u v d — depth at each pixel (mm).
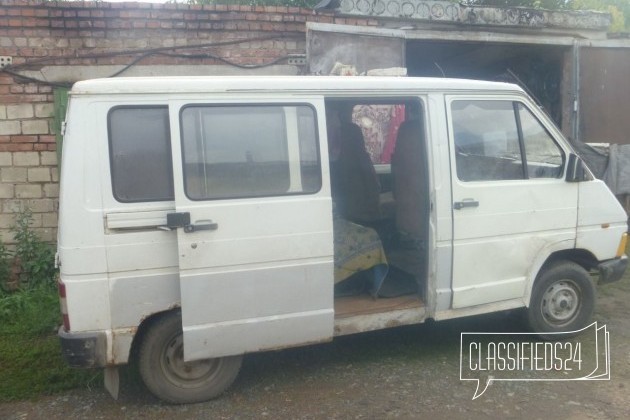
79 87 3555
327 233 3959
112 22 6703
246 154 3805
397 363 4547
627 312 5664
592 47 8609
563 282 4902
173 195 3686
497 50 9117
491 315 5461
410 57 9648
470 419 3695
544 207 4621
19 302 5859
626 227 5035
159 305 3697
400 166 4898
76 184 3514
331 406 3885
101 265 3555
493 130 4523
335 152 5410
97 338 3582
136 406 3959
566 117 8734
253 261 3779
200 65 7039
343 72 7191
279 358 4676
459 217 4320
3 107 6488
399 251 4984
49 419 3828
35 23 6488
